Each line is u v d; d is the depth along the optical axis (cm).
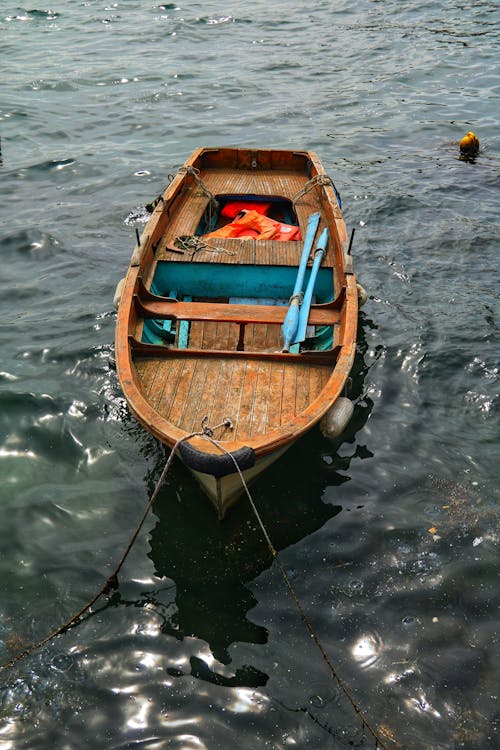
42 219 1147
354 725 439
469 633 495
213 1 2834
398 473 639
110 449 665
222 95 1794
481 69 1948
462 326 865
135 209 1194
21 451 658
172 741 430
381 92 1805
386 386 760
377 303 922
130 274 761
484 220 1151
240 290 866
